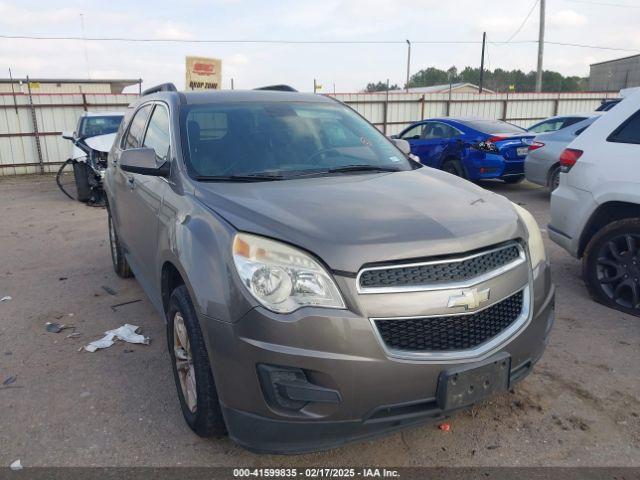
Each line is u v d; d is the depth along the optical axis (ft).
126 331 14.08
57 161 59.47
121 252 17.74
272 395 7.60
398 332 7.62
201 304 8.14
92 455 9.20
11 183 50.26
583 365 11.78
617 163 14.28
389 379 7.52
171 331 10.08
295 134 12.21
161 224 10.73
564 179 15.84
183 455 9.14
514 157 33.81
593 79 144.36
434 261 7.75
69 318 15.29
